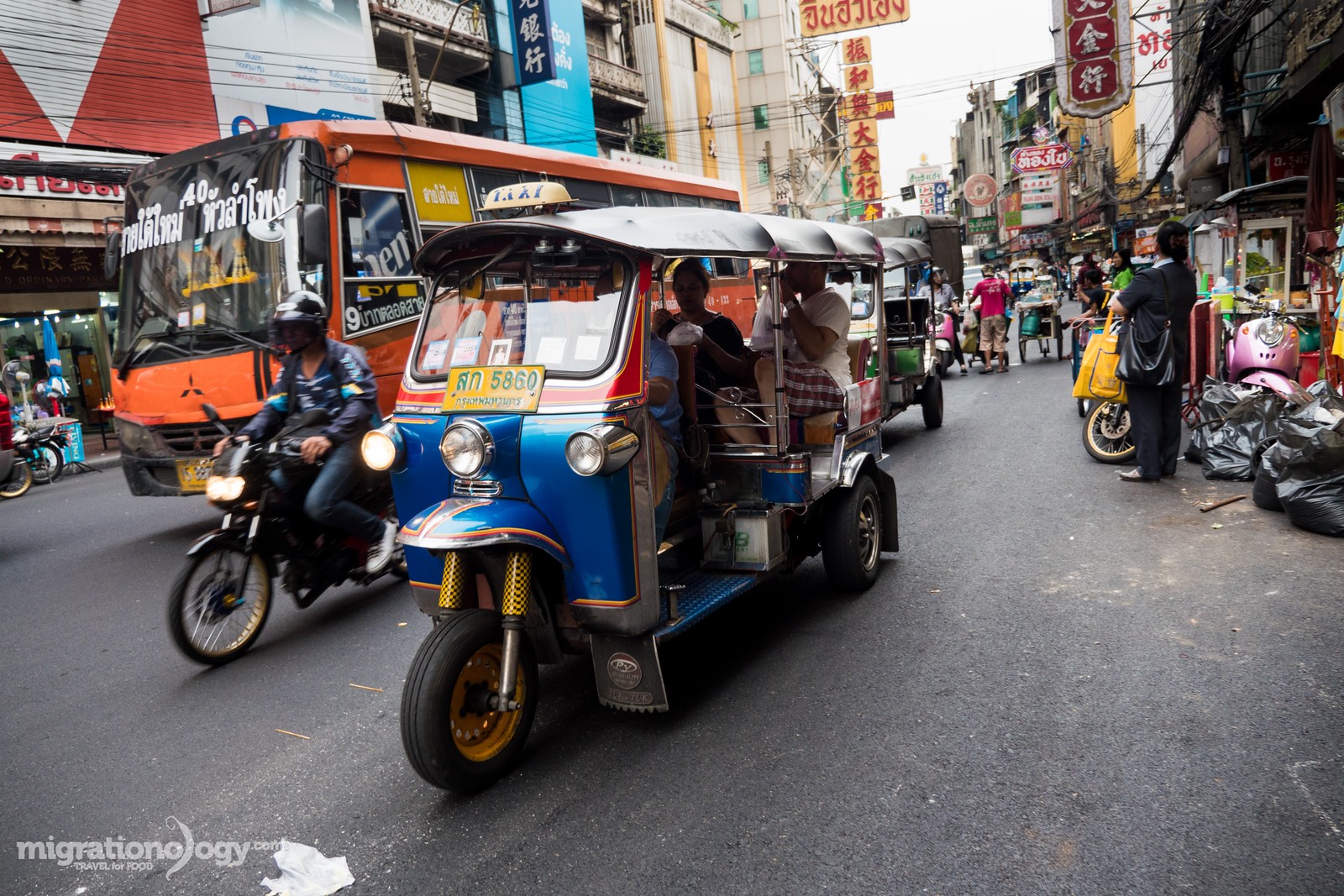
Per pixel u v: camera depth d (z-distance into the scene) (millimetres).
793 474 4336
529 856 2912
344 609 5805
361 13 18547
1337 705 3404
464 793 3340
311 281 6734
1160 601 4613
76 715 4453
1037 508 6648
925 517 6719
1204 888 2479
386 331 7316
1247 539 5445
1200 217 16281
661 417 3918
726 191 13867
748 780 3254
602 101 31391
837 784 3170
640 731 3723
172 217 7355
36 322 16625
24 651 5449
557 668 4492
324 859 2992
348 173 7098
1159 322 6750
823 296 5238
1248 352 7188
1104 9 17594
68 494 11469
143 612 6035
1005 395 13062
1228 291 8945
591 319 3568
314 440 4812
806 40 49781
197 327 7121
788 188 47531
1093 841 2725
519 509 3336
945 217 19594
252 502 4918
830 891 2598
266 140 7016
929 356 10602
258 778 3660
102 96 13789
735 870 2734
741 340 5273
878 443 5656
